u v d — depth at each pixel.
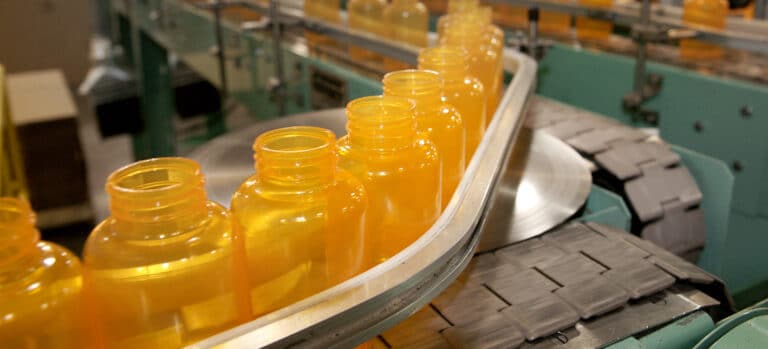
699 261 0.81
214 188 0.69
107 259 0.37
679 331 0.52
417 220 0.47
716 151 1.07
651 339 0.52
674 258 0.59
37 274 0.35
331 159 0.41
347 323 0.40
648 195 0.74
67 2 3.83
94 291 0.37
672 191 0.76
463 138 0.54
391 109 0.46
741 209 1.05
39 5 3.77
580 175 0.72
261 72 1.34
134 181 0.38
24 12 3.74
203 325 0.38
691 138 1.10
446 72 0.59
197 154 0.79
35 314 0.35
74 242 2.07
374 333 0.41
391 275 0.42
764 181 1.00
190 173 0.38
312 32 1.25
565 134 0.86
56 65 3.91
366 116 0.45
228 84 1.51
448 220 0.47
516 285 0.55
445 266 0.45
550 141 0.82
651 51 1.24
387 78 0.52
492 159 0.56
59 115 2.02
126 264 0.36
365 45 1.05
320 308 0.40
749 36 1.00
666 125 1.14
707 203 0.80
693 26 1.10
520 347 0.49
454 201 0.49
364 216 0.43
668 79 1.12
